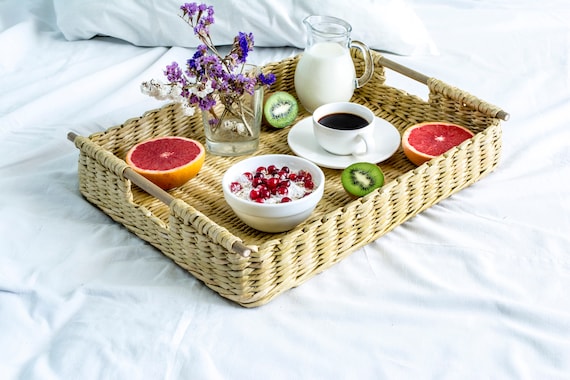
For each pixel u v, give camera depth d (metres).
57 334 1.03
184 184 1.27
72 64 1.81
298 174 1.20
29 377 0.95
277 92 1.42
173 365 0.97
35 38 1.91
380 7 1.81
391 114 1.50
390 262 1.14
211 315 1.04
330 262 1.11
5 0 2.04
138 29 1.86
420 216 1.25
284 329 1.02
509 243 1.18
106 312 1.05
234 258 0.99
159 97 1.22
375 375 0.95
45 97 1.62
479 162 1.31
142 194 1.24
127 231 1.22
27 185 1.33
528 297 1.08
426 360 0.97
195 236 1.05
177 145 1.30
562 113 1.56
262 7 1.79
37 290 1.09
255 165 1.21
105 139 1.30
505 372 0.95
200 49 1.24
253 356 0.98
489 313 1.04
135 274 1.12
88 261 1.14
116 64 1.77
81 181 1.28
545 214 1.25
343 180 1.22
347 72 1.46
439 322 1.03
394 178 1.29
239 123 1.31
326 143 1.31
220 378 0.95
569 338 1.01
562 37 1.91
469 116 1.39
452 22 2.03
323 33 1.45
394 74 1.75
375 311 1.04
